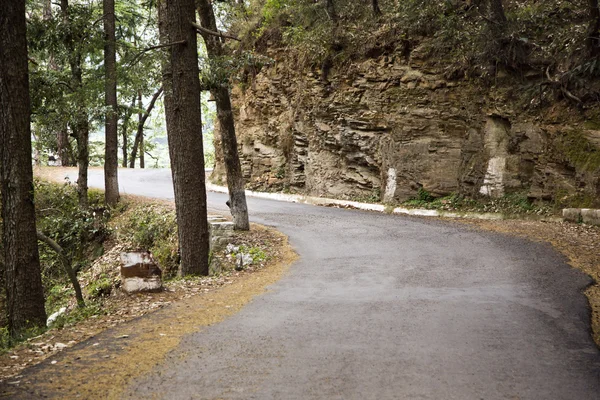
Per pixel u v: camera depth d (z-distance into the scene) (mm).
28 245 9891
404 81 22281
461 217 19000
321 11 26500
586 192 16406
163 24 16672
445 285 9516
